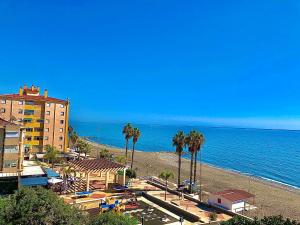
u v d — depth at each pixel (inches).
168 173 2442.2
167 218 1859.0
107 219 886.4
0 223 771.4
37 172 2351.1
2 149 2215.8
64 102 3959.2
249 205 2397.9
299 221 2165.4
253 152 7765.8
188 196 2418.8
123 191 2443.4
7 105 3587.6
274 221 677.9
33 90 4094.5
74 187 2428.6
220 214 2068.2
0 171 2208.4
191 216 1893.5
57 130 3905.0
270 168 5334.6
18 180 2194.9
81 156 4165.8
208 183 3430.1
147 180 2994.6
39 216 780.0
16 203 828.0
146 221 1782.7
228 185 3403.1
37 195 856.3
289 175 4707.2
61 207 828.0
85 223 865.5
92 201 2118.6
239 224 716.0
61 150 3927.2
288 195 3117.6
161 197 2388.0
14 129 2268.7
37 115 3777.1
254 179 4062.5
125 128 3745.1
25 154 3558.1
